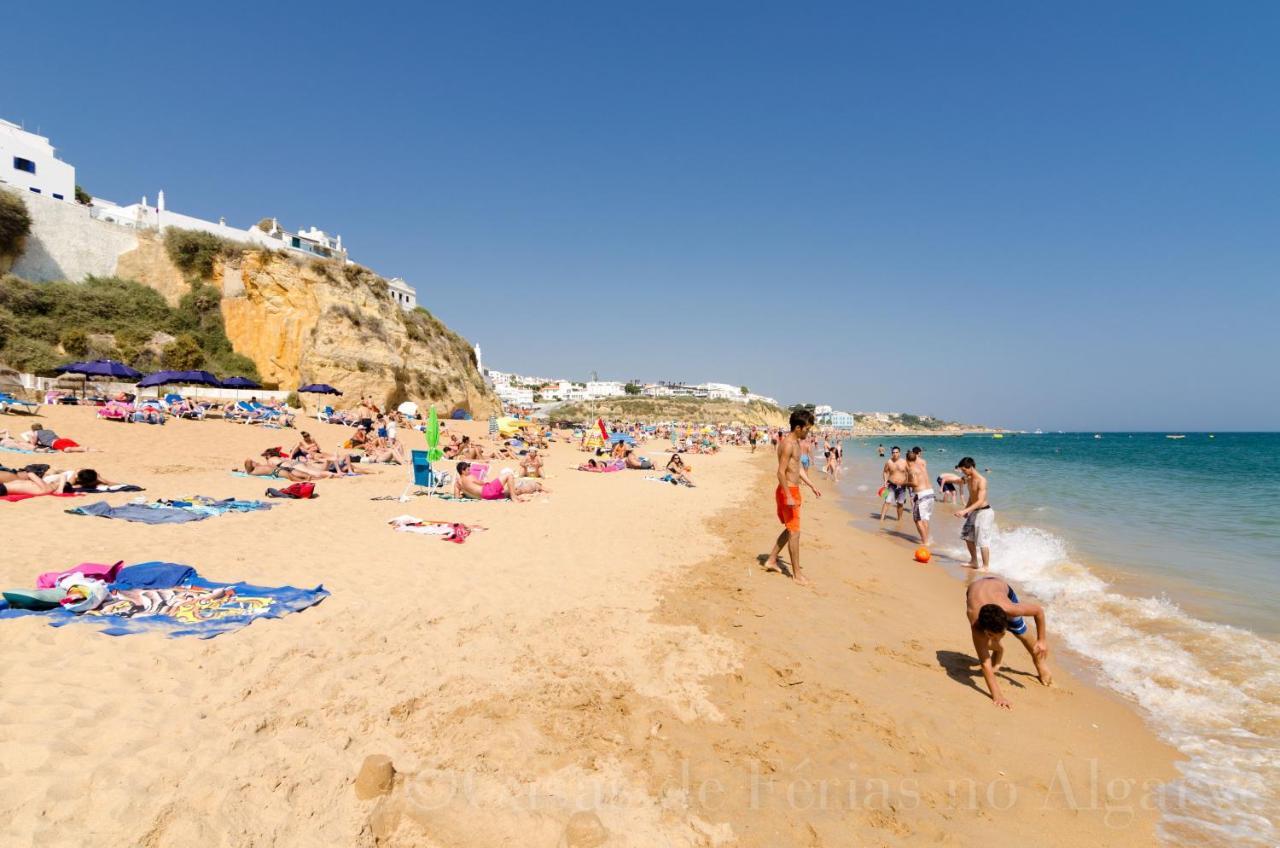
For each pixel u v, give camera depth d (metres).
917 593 7.82
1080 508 15.93
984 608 4.67
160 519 8.55
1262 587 8.15
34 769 2.83
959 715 4.43
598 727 3.81
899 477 13.62
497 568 7.18
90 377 28.81
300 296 38.38
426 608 5.59
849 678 4.91
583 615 5.77
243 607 5.19
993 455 51.81
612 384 172.12
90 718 3.31
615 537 9.60
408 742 3.44
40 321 31.16
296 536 8.12
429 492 12.93
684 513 12.74
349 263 42.69
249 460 14.26
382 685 4.07
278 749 3.24
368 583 6.22
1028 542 11.20
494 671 4.44
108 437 17.80
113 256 36.50
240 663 4.18
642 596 6.54
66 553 6.51
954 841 3.06
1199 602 7.47
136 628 4.58
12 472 9.75
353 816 2.82
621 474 20.77
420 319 50.38
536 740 3.58
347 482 14.45
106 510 8.80
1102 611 7.12
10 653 4.01
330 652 4.48
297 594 5.60
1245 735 4.32
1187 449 67.75
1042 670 5.04
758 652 5.23
